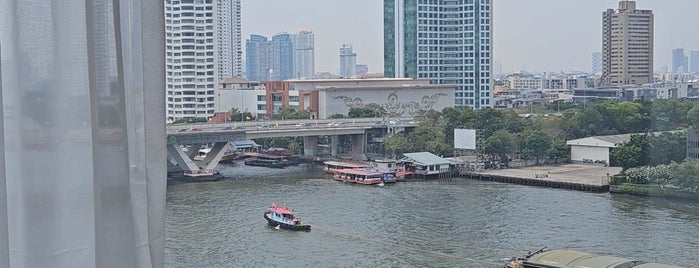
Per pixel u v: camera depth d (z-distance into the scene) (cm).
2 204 84
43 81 90
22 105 89
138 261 98
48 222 90
